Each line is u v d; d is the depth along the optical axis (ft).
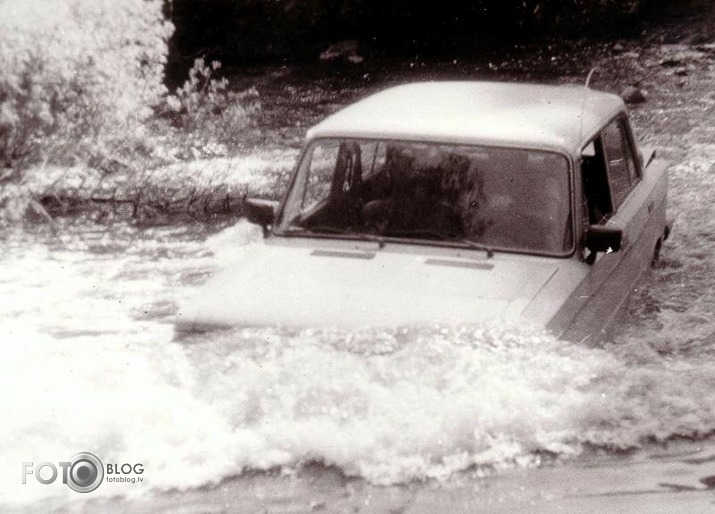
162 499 23.79
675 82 107.96
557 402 27.20
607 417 27.12
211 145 82.58
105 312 41.75
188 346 30.09
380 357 28.07
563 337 30.32
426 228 34.01
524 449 25.75
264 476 24.70
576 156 34.86
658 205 46.52
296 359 28.22
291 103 105.60
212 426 26.35
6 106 65.98
